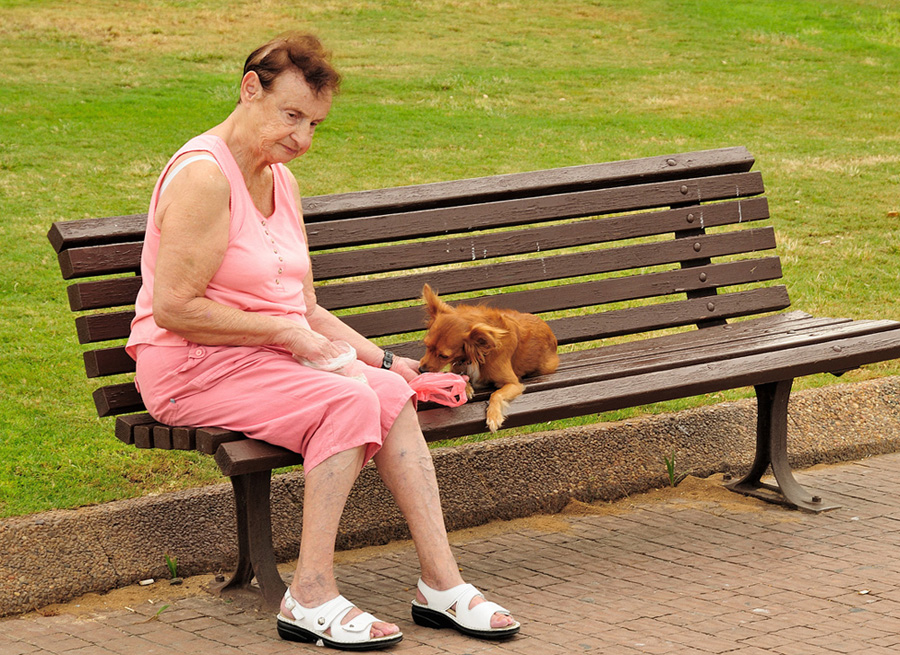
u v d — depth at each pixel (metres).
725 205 6.76
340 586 4.78
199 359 4.24
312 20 26.22
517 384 5.02
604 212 6.38
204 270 4.15
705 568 4.93
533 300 6.16
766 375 5.46
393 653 3.98
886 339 5.92
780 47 26.12
